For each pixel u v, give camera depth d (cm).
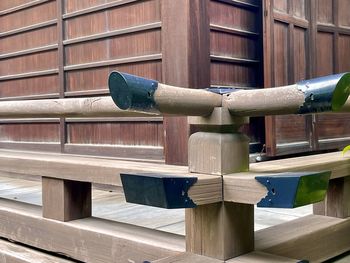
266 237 138
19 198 305
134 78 97
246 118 122
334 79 94
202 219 119
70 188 165
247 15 340
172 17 283
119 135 343
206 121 118
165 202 102
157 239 139
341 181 165
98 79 349
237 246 118
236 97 113
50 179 168
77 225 158
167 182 102
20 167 180
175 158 287
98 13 343
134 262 138
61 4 370
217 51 313
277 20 334
